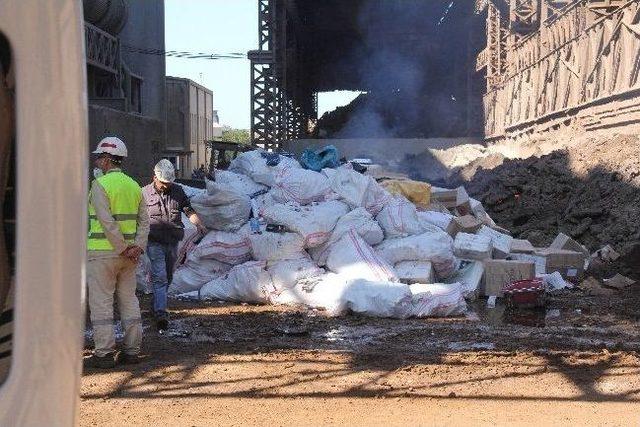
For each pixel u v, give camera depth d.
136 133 21.77
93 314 7.57
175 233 9.60
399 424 5.87
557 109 35.09
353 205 12.63
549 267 13.92
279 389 6.87
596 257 15.36
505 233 16.00
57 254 2.24
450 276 12.45
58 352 2.26
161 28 37.53
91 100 23.97
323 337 9.23
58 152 2.24
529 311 11.27
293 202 12.72
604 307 11.59
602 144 24.00
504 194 25.36
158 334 9.32
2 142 2.22
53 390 2.25
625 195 19.23
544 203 23.22
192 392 6.77
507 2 44.81
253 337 9.20
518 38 45.16
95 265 7.45
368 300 10.61
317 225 11.72
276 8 48.88
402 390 6.86
